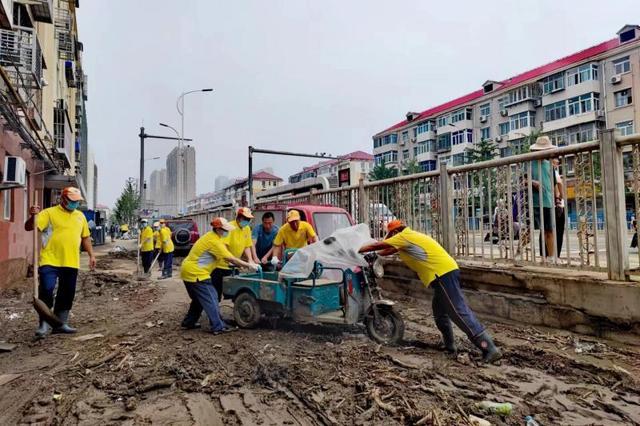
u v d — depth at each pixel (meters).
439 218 7.06
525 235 5.79
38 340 5.72
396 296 7.88
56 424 3.26
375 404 3.41
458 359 4.49
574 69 40.56
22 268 11.86
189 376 4.18
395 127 64.88
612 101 38.16
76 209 6.47
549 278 5.35
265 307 6.06
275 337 5.66
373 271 5.42
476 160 45.72
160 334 5.97
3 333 6.17
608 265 4.86
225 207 20.92
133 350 5.15
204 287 6.05
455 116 54.03
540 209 5.59
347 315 5.36
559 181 5.91
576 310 5.07
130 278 12.84
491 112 50.12
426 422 3.10
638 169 4.60
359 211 8.94
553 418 3.21
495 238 6.32
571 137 40.81
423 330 5.80
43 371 4.48
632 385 3.69
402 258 5.10
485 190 6.33
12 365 4.69
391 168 54.59
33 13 12.48
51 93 18.41
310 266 5.54
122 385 4.00
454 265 4.82
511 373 4.12
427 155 57.38
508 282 5.85
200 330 6.21
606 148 4.85
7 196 10.77
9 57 9.55
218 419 3.30
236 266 6.48
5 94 8.40
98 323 6.83
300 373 4.16
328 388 3.81
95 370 4.45
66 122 19.23
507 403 3.38
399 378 3.95
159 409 3.49
